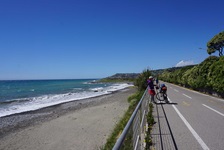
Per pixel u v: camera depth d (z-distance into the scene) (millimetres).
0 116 19109
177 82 41594
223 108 11648
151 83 13742
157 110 11047
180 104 13320
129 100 24234
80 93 44844
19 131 14133
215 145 5527
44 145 11164
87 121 15859
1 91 53375
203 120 8531
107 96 35656
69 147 10578
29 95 40969
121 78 158125
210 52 45531
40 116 19047
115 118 16172
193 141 5855
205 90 21875
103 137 11688
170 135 6445
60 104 26594
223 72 16109
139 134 4738
